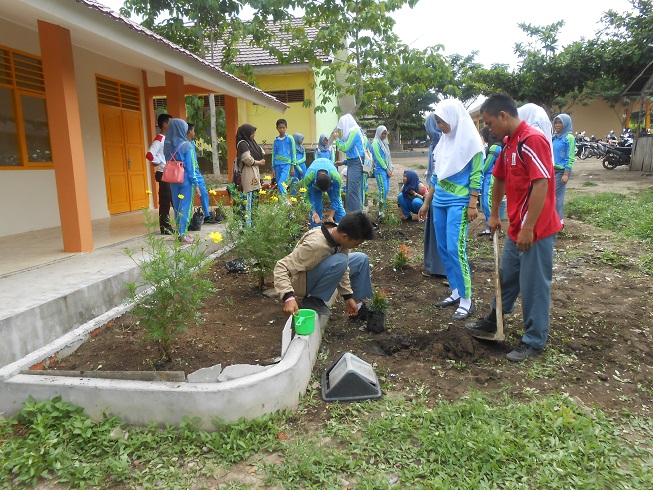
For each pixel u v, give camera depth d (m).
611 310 4.65
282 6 12.34
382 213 9.56
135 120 9.81
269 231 4.98
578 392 3.24
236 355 3.66
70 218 5.37
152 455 2.70
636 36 18.92
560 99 31.73
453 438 2.67
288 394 3.07
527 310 3.68
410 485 2.42
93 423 2.95
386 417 2.96
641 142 20.17
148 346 3.80
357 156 8.57
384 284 5.65
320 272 3.88
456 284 4.73
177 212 6.12
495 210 4.08
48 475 2.57
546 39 20.84
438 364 3.65
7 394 3.10
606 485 2.38
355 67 13.29
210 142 15.77
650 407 3.07
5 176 6.57
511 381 3.40
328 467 2.58
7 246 5.80
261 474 2.56
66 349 3.68
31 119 7.06
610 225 8.47
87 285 4.12
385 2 11.65
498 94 3.62
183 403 2.90
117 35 5.67
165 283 3.35
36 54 7.13
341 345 4.03
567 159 7.62
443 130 4.52
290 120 17.59
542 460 2.52
